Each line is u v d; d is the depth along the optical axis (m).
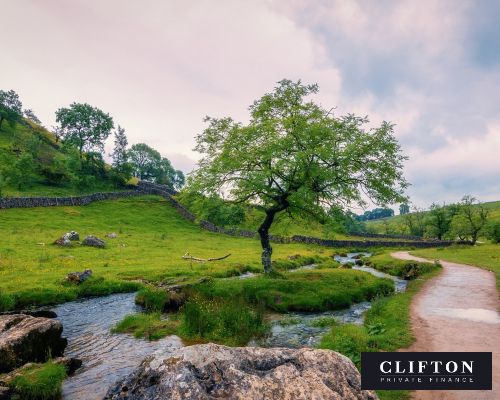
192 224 85.88
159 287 23.22
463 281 27.05
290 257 47.41
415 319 15.55
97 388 10.12
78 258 35.25
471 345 11.95
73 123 130.00
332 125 25.03
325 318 17.95
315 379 5.78
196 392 5.30
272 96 27.19
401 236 114.50
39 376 9.66
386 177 25.30
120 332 15.97
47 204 76.00
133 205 95.88
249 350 6.48
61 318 18.58
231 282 23.66
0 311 19.97
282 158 23.47
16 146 111.12
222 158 25.09
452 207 103.12
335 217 26.08
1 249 35.69
